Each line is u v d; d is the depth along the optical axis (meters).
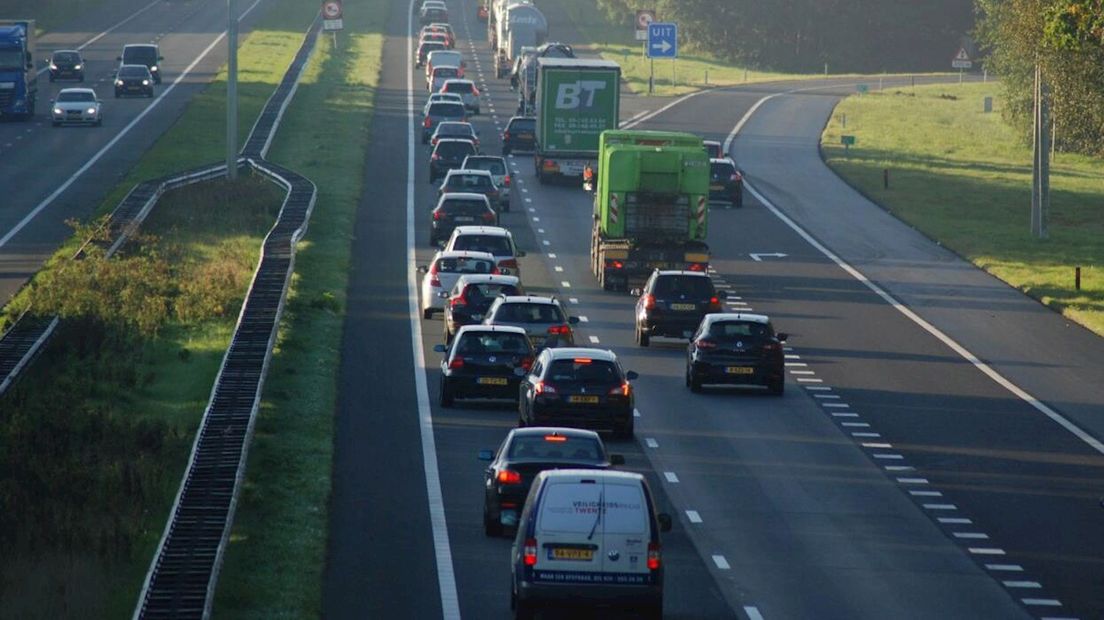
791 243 160.00
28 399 90.56
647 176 131.00
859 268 146.50
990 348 112.69
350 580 58.34
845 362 106.81
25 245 141.62
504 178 175.50
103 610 57.16
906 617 55.25
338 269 136.12
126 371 97.31
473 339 89.62
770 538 65.69
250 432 75.75
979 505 72.00
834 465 79.12
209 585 53.12
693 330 108.88
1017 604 57.19
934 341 114.81
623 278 130.50
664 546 64.12
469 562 61.00
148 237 139.88
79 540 64.81
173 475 76.81
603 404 81.44
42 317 106.81
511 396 88.88
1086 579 60.59
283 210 157.38
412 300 125.44
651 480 75.12
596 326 117.12
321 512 67.56
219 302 119.38
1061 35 132.88
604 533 50.12
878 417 90.50
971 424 89.19
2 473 75.06
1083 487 75.81
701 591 57.84
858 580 59.88
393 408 89.75
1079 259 151.88
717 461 79.25
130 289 117.38
